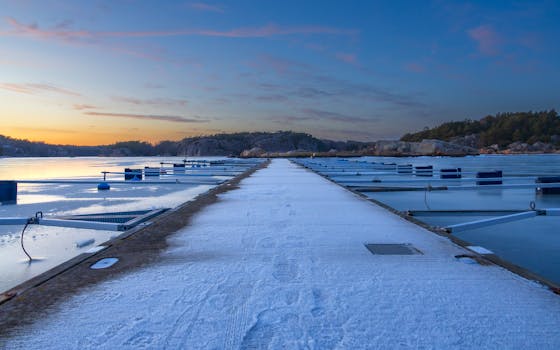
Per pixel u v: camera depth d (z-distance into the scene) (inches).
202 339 93.5
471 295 120.7
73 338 94.0
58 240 292.2
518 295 120.6
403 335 94.9
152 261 161.8
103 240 293.6
